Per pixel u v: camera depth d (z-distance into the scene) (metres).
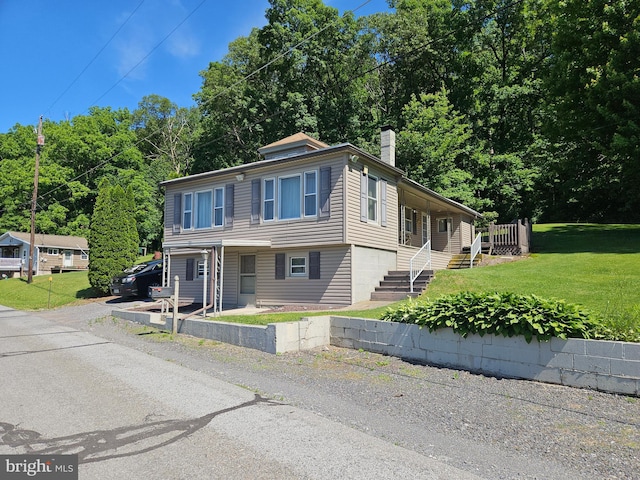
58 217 41.78
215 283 13.12
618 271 13.16
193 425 4.65
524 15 32.06
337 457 3.87
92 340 10.32
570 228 26.81
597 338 5.96
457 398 5.71
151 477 3.49
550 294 11.04
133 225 22.20
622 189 26.20
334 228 13.96
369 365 7.47
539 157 30.38
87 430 4.50
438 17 34.66
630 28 19.25
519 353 6.47
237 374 6.96
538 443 4.27
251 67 39.41
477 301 7.06
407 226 21.12
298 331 8.66
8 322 14.49
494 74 33.12
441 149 27.34
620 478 3.55
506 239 19.92
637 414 4.96
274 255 15.63
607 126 19.81
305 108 34.25
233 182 16.81
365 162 14.85
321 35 34.41
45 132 42.72
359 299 14.18
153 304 17.02
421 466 3.72
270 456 3.88
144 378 6.65
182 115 57.66
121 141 44.91
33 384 6.32
